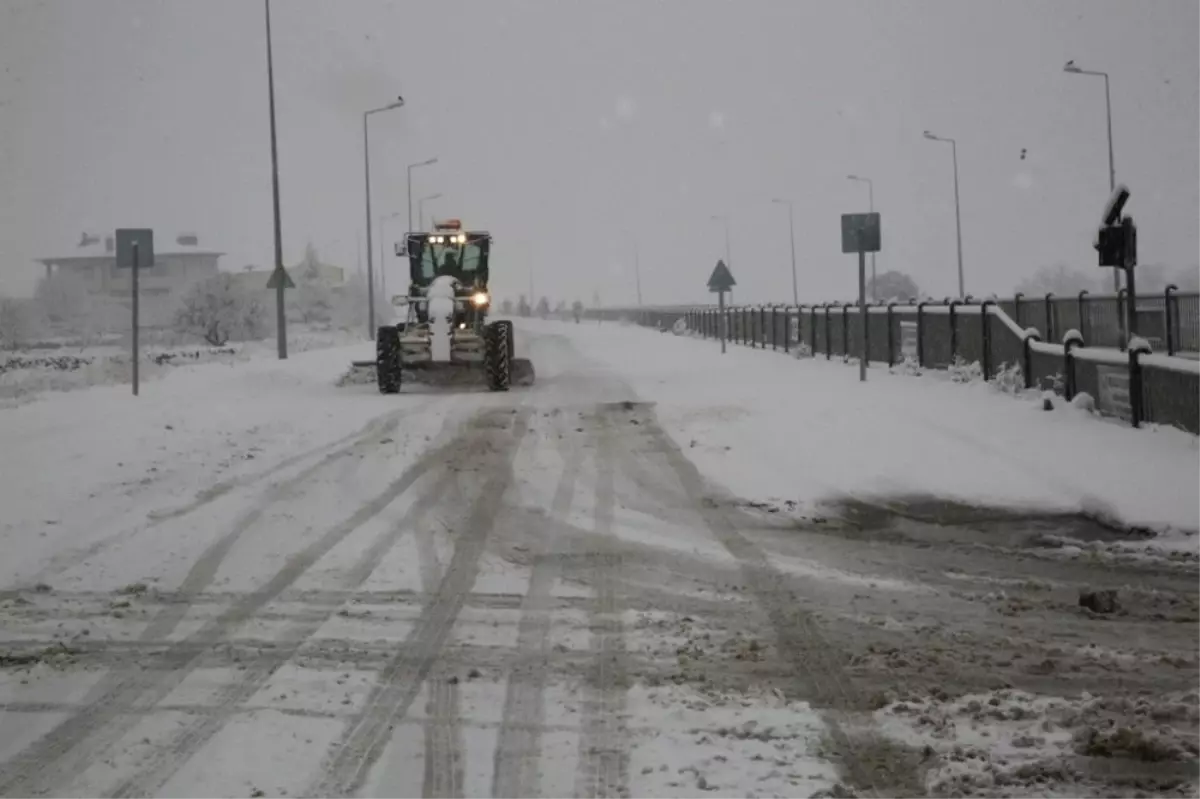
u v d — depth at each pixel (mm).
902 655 7551
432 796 5539
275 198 38188
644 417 19406
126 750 6117
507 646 7801
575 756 5965
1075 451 14461
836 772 5727
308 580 9531
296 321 90125
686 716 6469
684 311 66750
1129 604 8773
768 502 12578
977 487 13039
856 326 30875
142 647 7863
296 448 16516
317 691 6973
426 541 10859
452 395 24344
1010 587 9320
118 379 30312
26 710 6727
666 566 9961
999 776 5629
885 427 16875
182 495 13008
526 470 14586
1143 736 5926
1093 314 23828
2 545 10680
